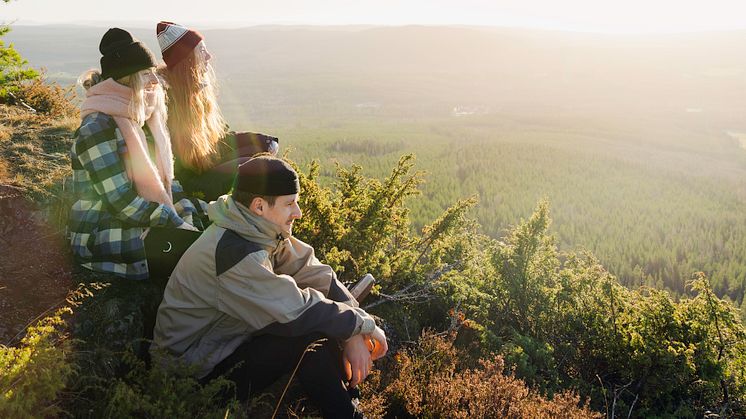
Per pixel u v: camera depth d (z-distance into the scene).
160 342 2.65
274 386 2.97
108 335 2.73
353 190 5.44
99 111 2.76
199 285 2.52
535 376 4.95
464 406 3.51
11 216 3.28
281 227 2.59
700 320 5.89
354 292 3.33
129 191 2.76
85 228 2.90
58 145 4.46
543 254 7.01
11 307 2.66
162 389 2.32
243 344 2.62
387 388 3.45
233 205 2.52
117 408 2.20
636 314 6.16
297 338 2.52
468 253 6.67
